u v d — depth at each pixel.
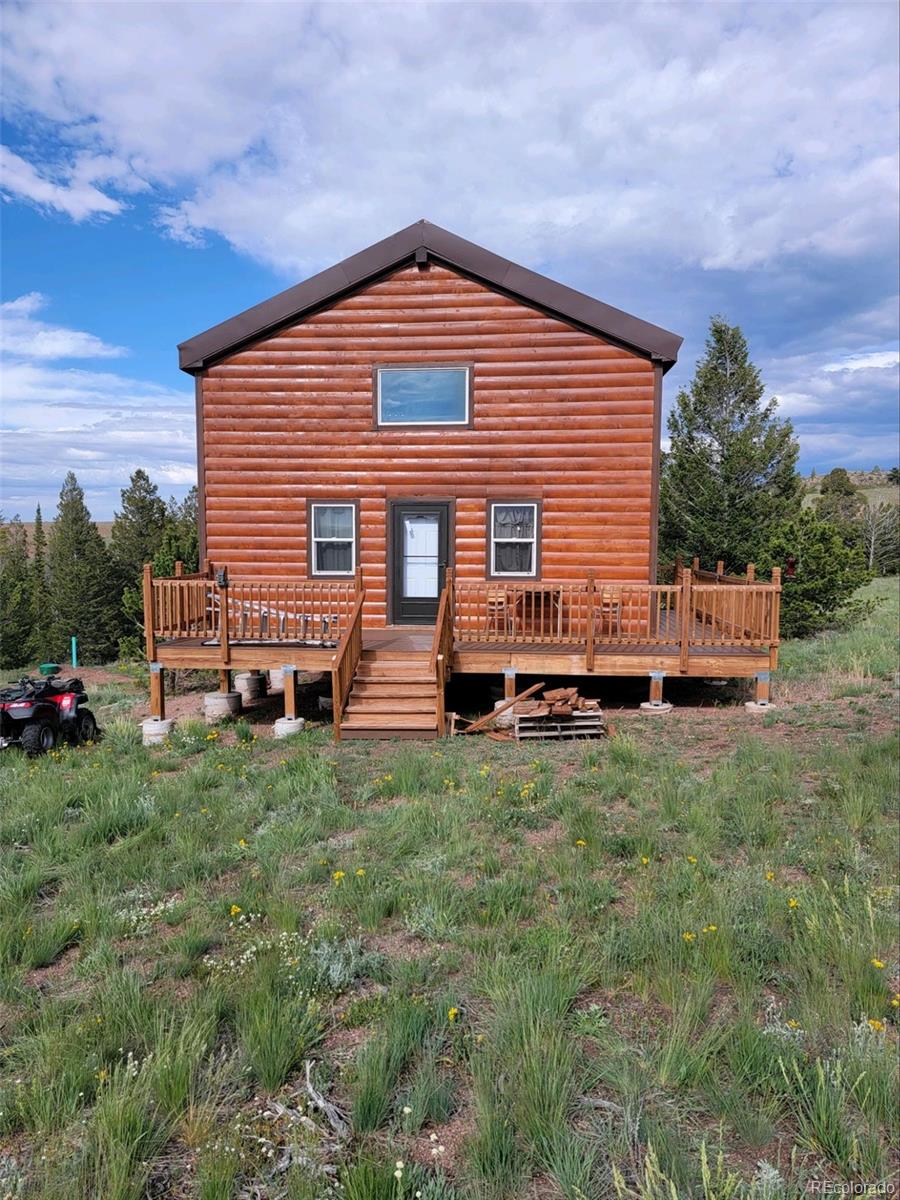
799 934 4.23
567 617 11.43
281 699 12.70
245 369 11.72
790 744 8.16
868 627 17.45
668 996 3.69
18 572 44.81
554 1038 3.29
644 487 11.22
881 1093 2.99
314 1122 2.99
